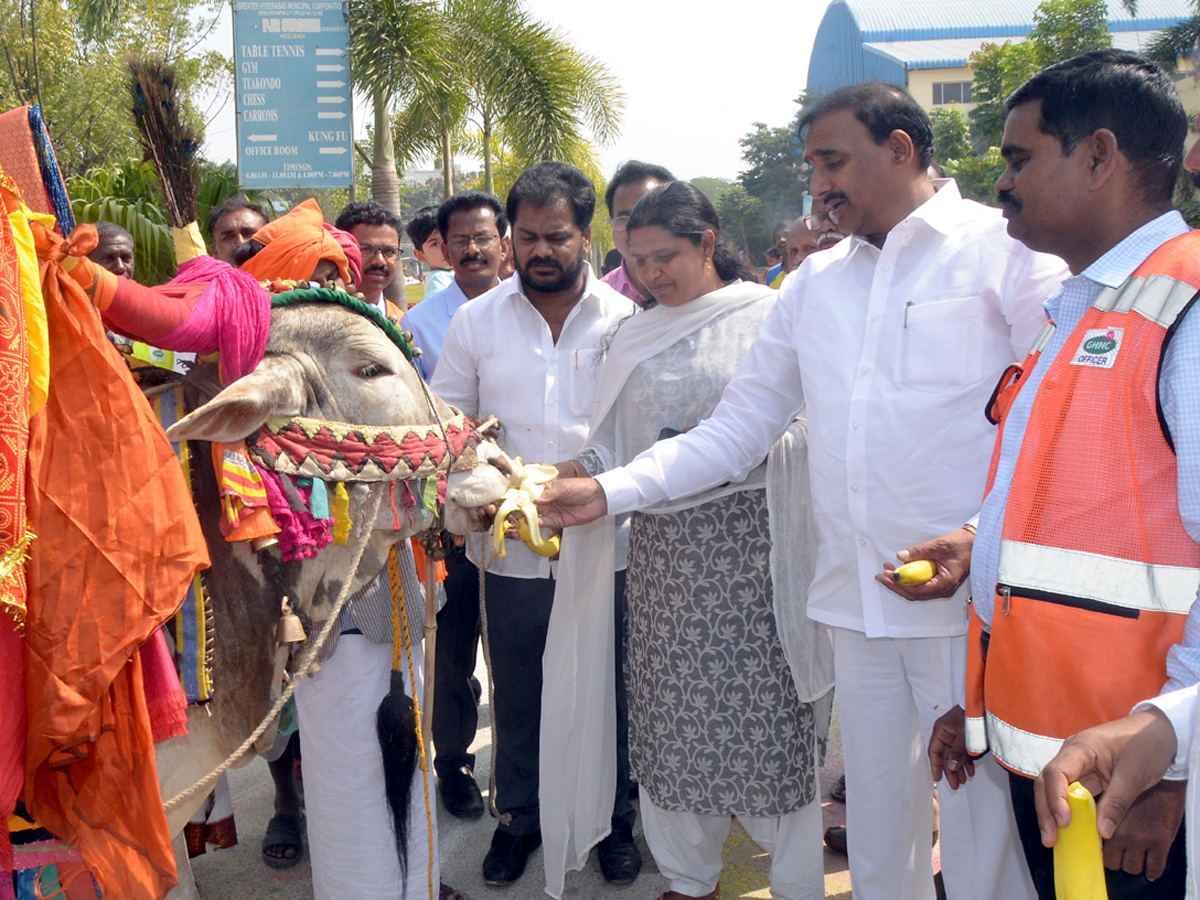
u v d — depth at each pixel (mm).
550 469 2623
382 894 2371
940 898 2855
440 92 11016
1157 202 1801
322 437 2168
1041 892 1981
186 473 2150
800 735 2818
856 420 2363
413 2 10664
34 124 1930
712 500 2758
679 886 3023
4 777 1731
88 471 1811
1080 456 1730
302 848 3504
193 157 2643
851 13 46438
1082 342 1765
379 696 2375
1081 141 1781
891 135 2309
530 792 3367
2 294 1691
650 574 2855
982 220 2312
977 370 2275
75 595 1782
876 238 2436
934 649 2385
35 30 21047
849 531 2410
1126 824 1632
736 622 2754
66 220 1978
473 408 3619
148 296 1972
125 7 17516
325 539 2164
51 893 1987
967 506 2293
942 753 2258
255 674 2227
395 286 7848
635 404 2953
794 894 2930
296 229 2807
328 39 9211
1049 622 1744
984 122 27516
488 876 3312
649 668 2865
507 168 17703
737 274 3014
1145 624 1676
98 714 1833
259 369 2113
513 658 3320
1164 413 1646
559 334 3498
